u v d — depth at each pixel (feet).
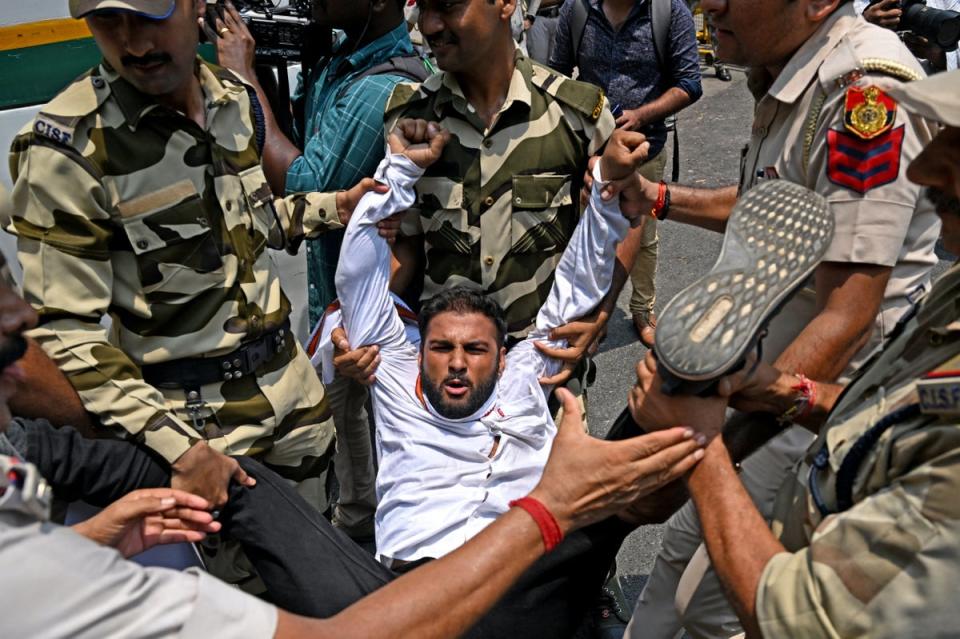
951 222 3.99
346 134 8.33
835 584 3.61
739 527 4.22
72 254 5.96
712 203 7.61
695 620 6.33
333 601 5.90
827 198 5.77
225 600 3.59
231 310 6.73
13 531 3.28
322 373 8.25
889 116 5.52
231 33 8.89
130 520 5.26
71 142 5.93
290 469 7.52
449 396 7.45
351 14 8.54
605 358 13.28
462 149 7.64
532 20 17.49
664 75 13.03
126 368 6.09
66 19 8.15
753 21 5.94
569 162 7.76
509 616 6.02
